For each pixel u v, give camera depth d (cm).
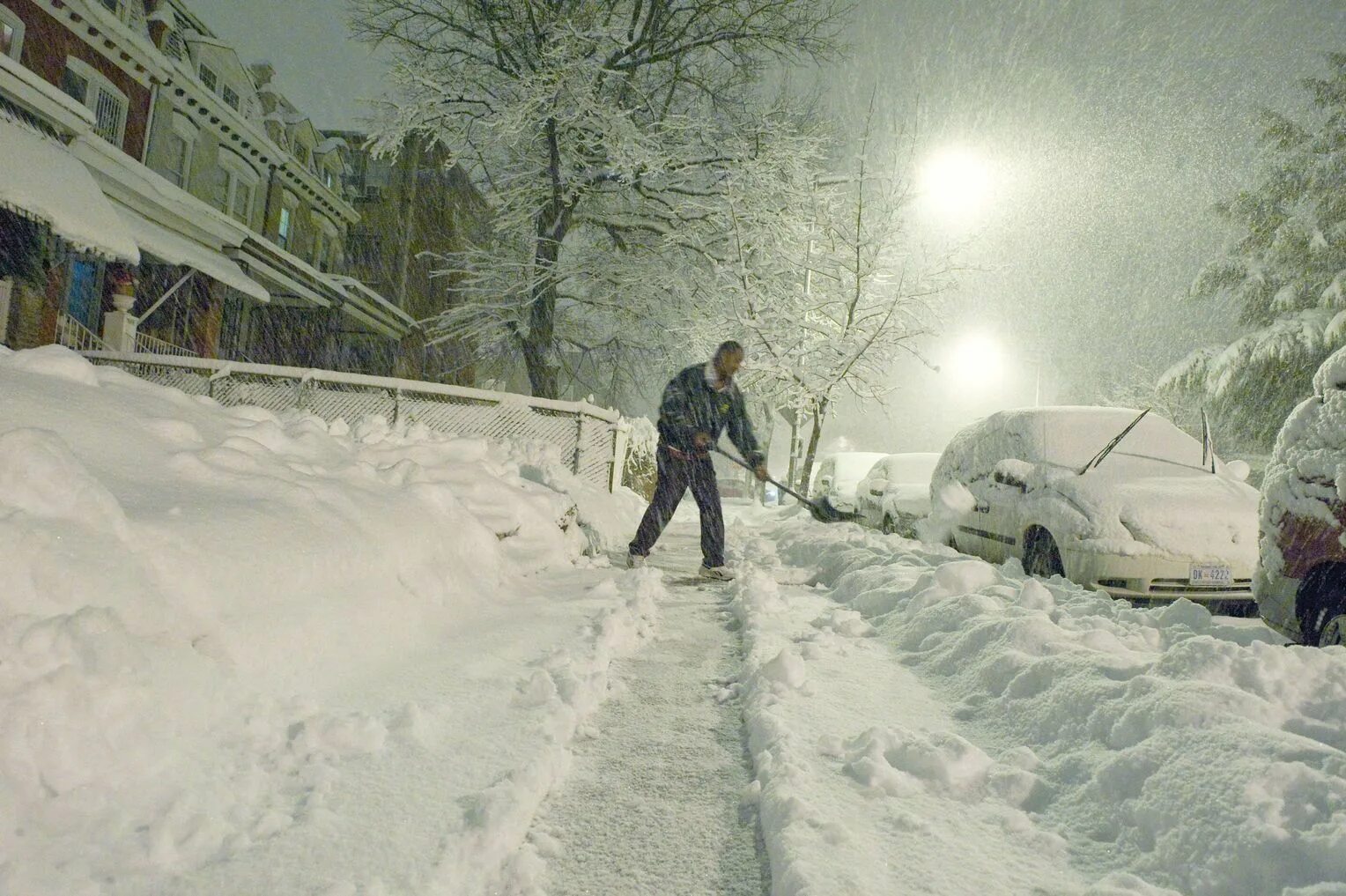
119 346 1379
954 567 483
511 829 215
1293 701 278
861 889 186
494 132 1861
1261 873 183
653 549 918
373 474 483
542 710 304
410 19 1927
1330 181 2616
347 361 3055
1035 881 196
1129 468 692
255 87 2266
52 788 197
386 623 356
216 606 273
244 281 1734
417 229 3262
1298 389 2486
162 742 226
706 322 1554
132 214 1477
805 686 342
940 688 353
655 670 391
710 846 224
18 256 1192
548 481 910
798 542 870
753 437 682
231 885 182
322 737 256
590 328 2277
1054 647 339
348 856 197
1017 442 774
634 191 2033
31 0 1425
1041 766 259
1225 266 2766
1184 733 238
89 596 230
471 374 3189
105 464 303
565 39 1766
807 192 1506
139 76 1703
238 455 370
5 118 1152
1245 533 606
